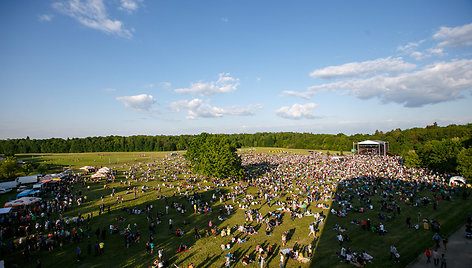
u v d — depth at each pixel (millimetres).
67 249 24969
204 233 29266
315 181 55719
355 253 22016
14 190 50656
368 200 37719
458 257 21062
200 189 50750
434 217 30797
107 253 24203
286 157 107875
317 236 27266
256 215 33906
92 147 167750
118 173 72500
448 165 56375
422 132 130375
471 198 38469
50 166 85500
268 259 22625
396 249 22812
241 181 56469
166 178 63781
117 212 36750
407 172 61219
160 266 20891
